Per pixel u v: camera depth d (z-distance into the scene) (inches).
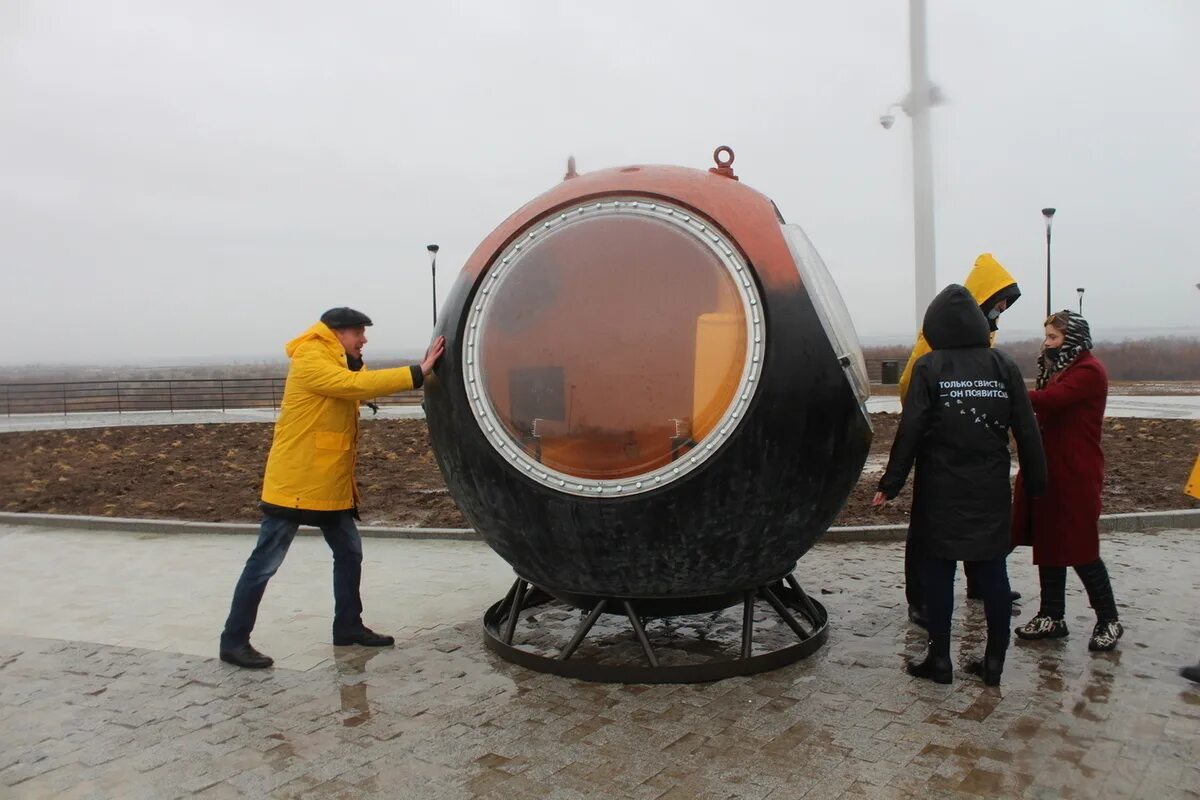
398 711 156.7
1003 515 161.0
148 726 152.3
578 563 160.9
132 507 384.8
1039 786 125.4
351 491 192.4
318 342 185.5
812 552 283.9
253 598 182.9
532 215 170.4
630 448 153.3
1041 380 193.5
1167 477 402.9
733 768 131.9
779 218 173.9
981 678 167.9
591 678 169.6
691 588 162.6
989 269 205.9
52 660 188.4
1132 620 205.2
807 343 154.7
